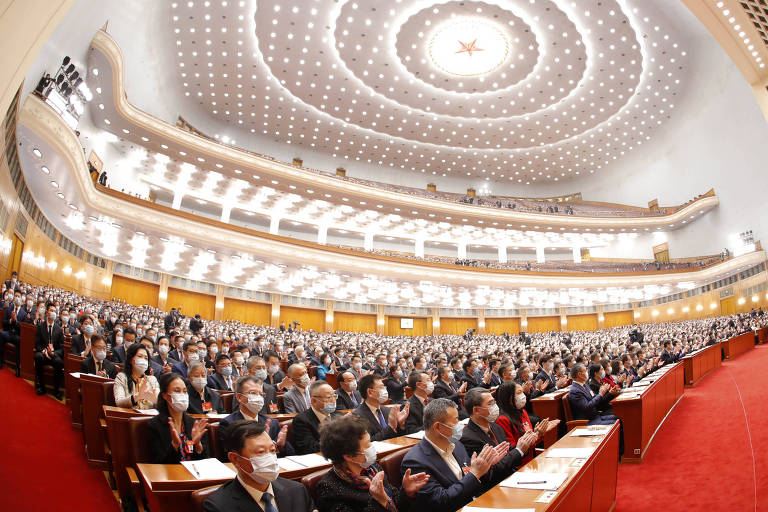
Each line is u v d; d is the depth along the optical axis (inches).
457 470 118.0
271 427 152.1
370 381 168.6
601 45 987.9
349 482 100.3
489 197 1547.7
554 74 1071.6
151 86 914.7
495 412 141.9
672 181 1334.9
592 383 244.7
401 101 1151.0
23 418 196.5
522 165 1486.2
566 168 1510.8
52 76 484.4
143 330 397.4
